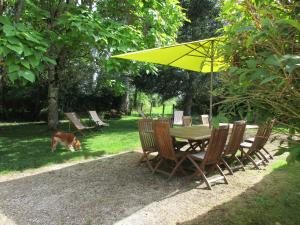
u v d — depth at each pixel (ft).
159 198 14.84
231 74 5.99
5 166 20.36
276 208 13.80
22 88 49.83
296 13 5.99
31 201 14.25
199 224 12.08
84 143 29.63
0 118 50.60
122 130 39.93
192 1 48.60
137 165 21.08
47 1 23.12
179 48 18.57
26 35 14.84
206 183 16.48
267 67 5.15
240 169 20.44
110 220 12.32
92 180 17.65
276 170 20.30
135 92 68.54
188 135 18.53
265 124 7.11
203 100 58.85
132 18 27.30
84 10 21.22
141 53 18.57
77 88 56.24
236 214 13.08
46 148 26.78
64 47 25.22
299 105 5.95
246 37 6.21
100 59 24.20
